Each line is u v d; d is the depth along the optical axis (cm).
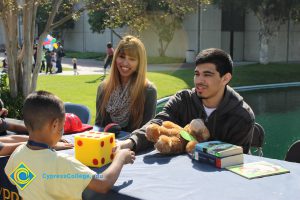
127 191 209
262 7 2428
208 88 292
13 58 905
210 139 299
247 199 195
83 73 2125
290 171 234
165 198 199
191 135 282
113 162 227
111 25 1067
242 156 247
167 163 254
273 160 257
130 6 1013
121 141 289
